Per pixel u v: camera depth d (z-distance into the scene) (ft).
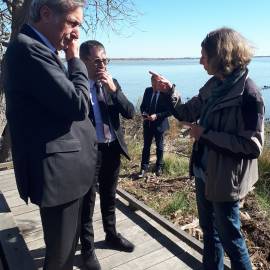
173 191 19.47
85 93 6.09
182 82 189.16
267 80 150.20
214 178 7.67
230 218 7.86
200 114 8.88
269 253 12.91
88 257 9.54
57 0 5.78
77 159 6.29
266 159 21.54
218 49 7.30
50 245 6.65
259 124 7.23
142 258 10.19
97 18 23.44
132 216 12.62
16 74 5.75
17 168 6.19
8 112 6.08
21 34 5.90
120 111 9.80
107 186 10.31
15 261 8.00
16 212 12.68
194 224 15.02
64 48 6.36
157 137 22.22
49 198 6.00
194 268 9.73
